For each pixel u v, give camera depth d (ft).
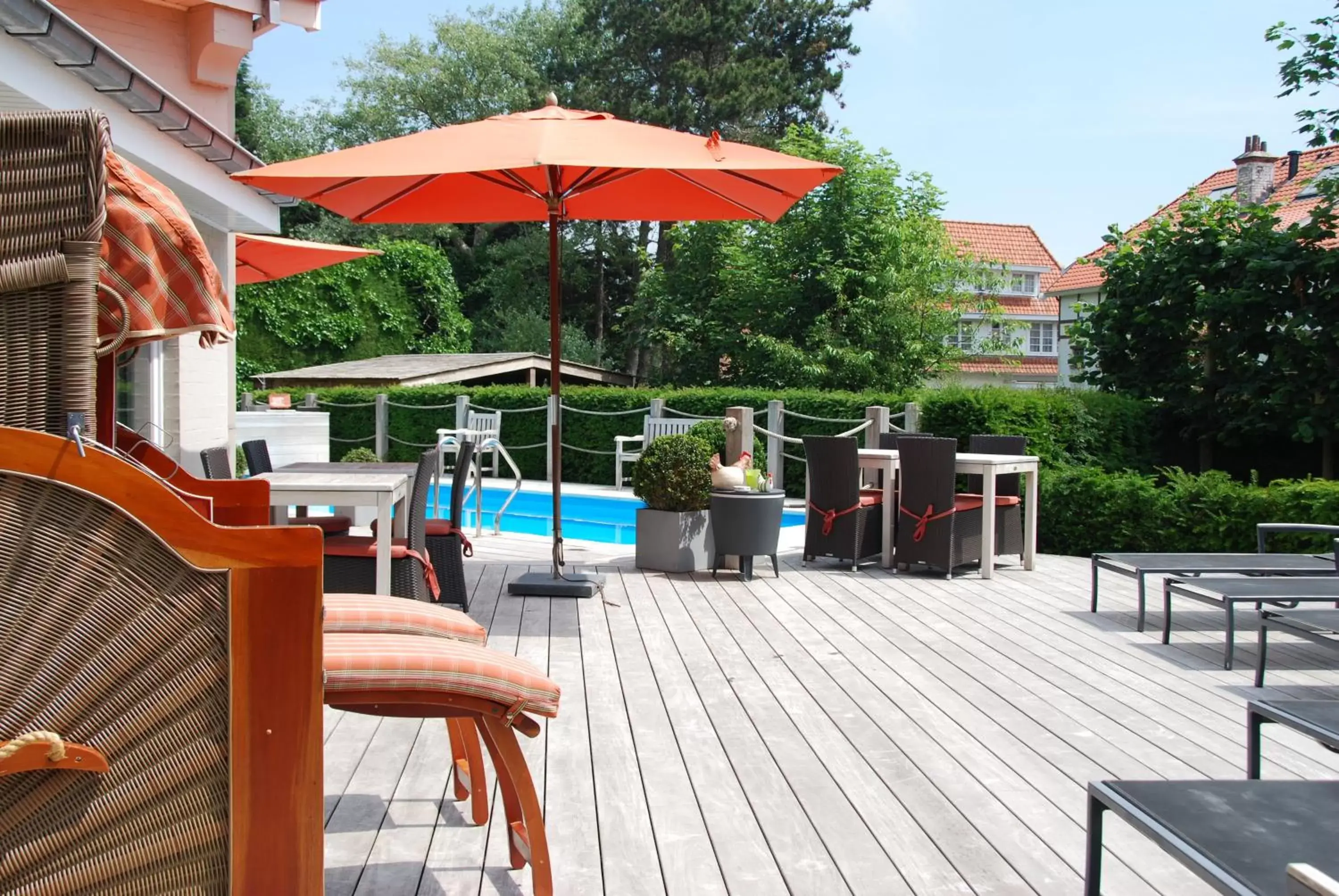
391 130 106.63
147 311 6.66
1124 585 24.54
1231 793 6.86
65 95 15.14
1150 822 6.35
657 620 19.34
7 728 5.51
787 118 98.68
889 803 10.43
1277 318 41.96
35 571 5.55
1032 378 116.26
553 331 21.67
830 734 12.67
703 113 98.48
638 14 99.19
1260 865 5.74
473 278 105.91
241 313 72.95
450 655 7.36
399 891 8.34
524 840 8.68
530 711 7.52
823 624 19.35
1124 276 45.16
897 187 75.10
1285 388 40.29
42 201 5.73
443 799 10.39
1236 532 27.45
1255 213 43.01
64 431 5.75
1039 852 9.30
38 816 5.57
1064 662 16.79
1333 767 11.70
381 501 14.93
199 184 20.65
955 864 9.04
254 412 38.01
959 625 19.61
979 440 29.17
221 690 5.65
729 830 9.69
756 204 21.43
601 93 99.25
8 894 5.54
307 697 5.70
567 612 19.83
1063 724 13.30
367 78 107.65
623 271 109.09
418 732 12.54
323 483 15.01
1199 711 14.03
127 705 5.59
